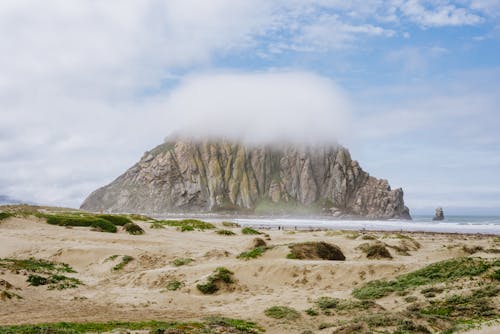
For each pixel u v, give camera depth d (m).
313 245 35.09
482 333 14.75
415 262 31.83
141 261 36.31
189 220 79.50
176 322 18.89
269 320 20.44
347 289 26.91
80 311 21.97
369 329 16.95
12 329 16.34
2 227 53.22
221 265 31.42
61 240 46.31
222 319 19.78
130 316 20.91
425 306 21.05
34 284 27.20
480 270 24.69
